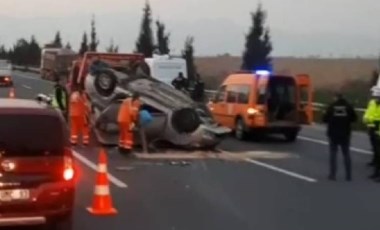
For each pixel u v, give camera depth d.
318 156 18.83
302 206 11.89
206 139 19.41
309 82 23.09
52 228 9.33
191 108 19.53
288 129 22.33
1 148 8.81
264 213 11.23
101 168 11.12
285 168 16.56
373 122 15.51
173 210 11.38
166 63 33.19
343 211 11.51
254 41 41.09
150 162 17.30
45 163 8.94
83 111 20.48
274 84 22.34
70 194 9.08
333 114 14.93
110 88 20.44
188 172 15.74
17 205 8.80
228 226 10.23
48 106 9.42
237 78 23.44
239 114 22.62
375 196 12.97
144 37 55.50
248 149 20.23
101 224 10.26
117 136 20.06
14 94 40.44
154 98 19.66
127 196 12.60
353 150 20.62
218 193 13.03
